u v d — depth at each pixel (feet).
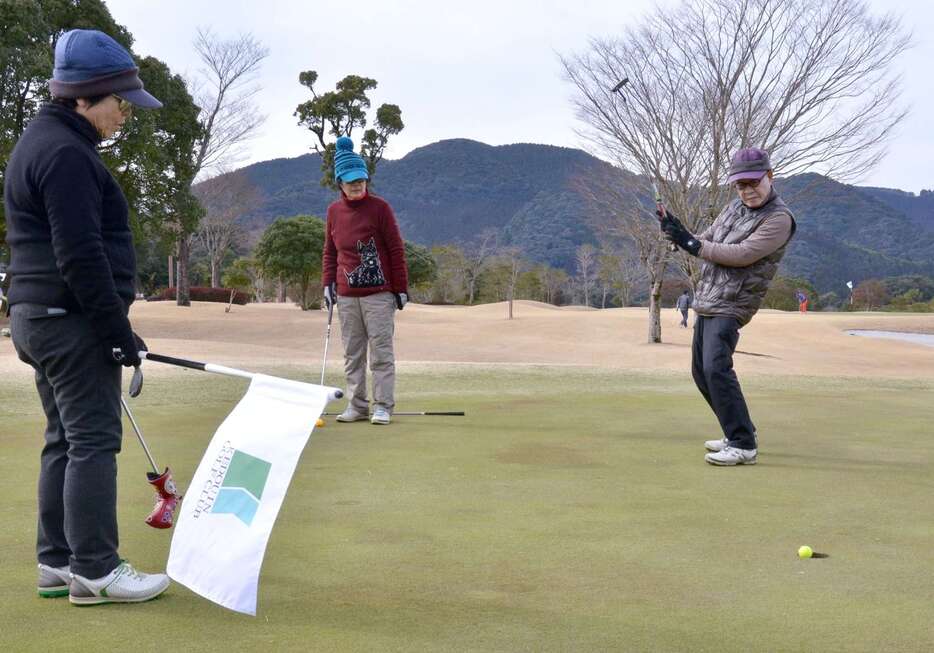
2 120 71.15
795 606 8.26
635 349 75.66
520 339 84.43
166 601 8.41
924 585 8.93
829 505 12.56
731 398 15.76
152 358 8.61
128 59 8.72
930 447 17.89
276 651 7.09
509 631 7.57
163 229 98.84
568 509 12.15
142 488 13.26
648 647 7.22
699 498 12.94
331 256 21.31
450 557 9.82
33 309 8.31
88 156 8.23
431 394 27.55
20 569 9.38
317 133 127.24
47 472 8.59
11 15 72.23
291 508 12.08
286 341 79.77
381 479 14.06
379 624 7.73
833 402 26.17
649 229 74.28
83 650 7.09
